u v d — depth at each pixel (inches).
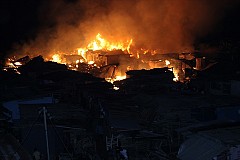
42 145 809.5
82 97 1253.1
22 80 1473.9
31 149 808.3
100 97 1107.3
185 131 703.7
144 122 871.7
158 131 847.1
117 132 760.3
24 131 815.7
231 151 586.2
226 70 1472.7
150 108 927.0
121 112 890.7
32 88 1299.2
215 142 607.5
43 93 1226.6
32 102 1059.3
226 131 653.3
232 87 1231.5
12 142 666.2
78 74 1539.1
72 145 865.5
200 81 1400.1
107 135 781.3
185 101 979.3
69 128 826.2
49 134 808.9
